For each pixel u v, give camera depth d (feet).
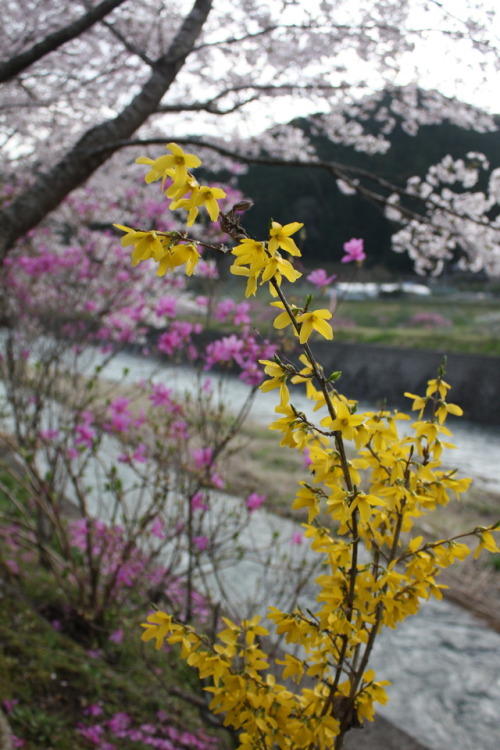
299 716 4.95
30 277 17.42
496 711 14.02
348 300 96.17
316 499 4.40
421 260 16.62
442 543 4.69
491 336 62.03
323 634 4.63
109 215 19.56
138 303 16.63
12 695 10.02
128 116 11.70
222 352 10.57
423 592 4.62
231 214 3.73
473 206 14.82
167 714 11.05
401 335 66.03
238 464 27.66
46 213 11.23
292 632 4.66
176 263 3.78
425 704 14.23
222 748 10.73
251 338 10.62
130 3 14.39
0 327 15.34
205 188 3.64
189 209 3.69
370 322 78.33
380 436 4.86
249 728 4.83
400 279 106.73
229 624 5.01
